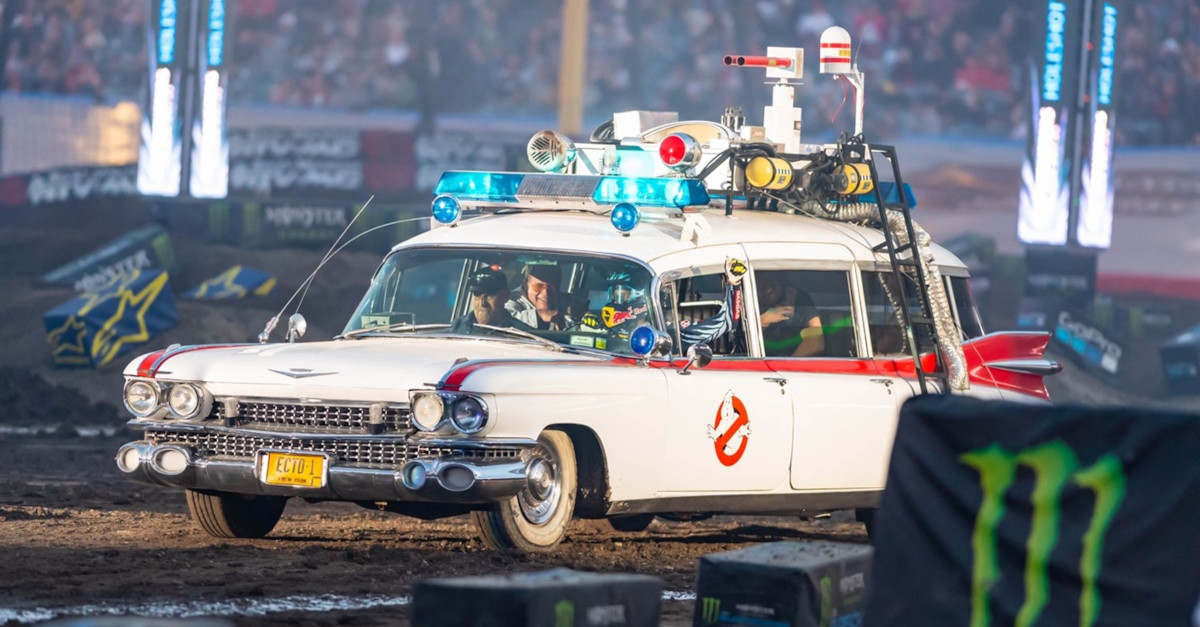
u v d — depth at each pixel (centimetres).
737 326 3347
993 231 14225
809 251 3544
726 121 3878
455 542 3403
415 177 13238
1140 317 12706
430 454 2925
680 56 14962
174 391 3125
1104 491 1620
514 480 2942
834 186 3719
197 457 3094
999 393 3875
